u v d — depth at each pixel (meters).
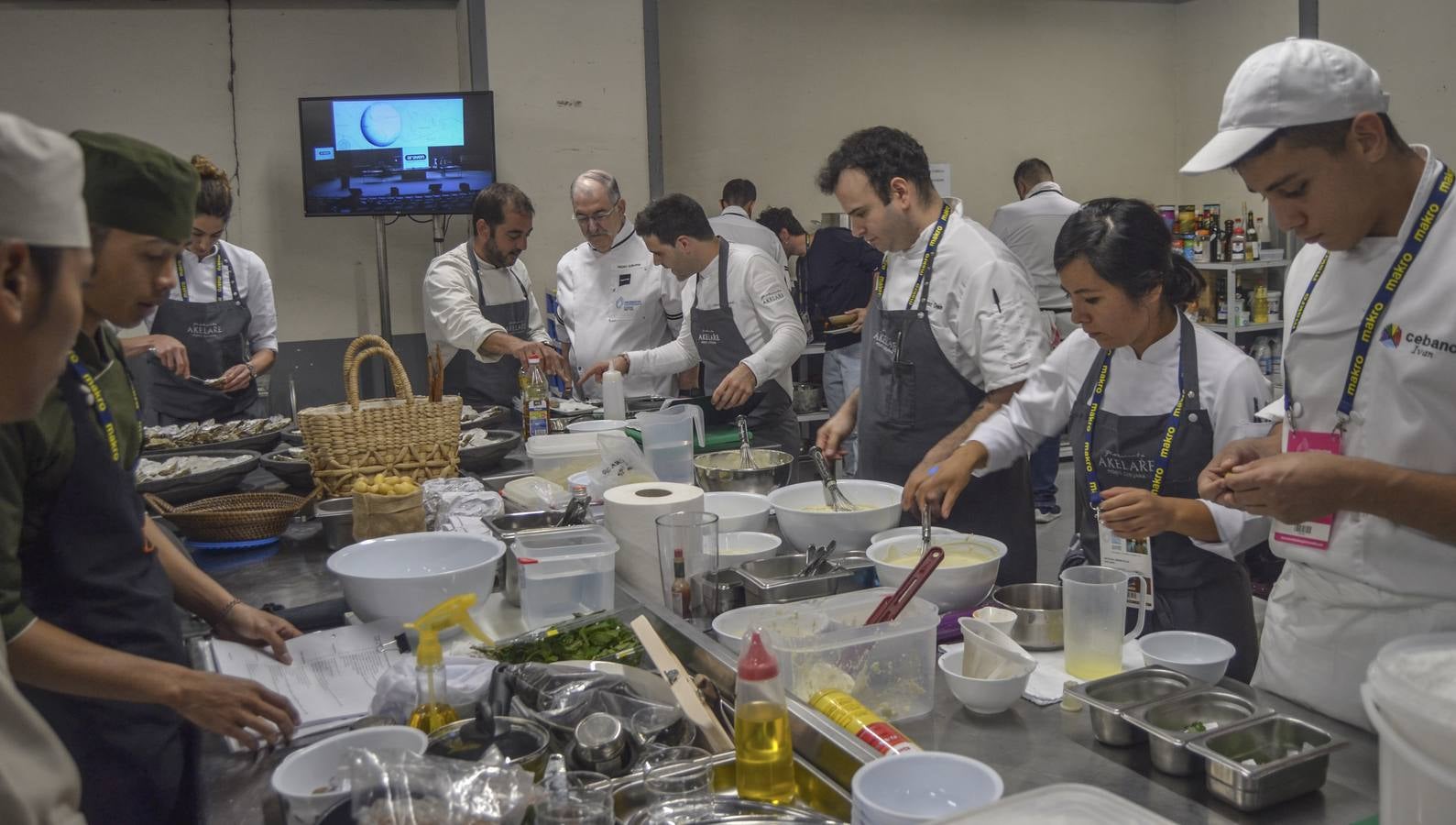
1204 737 1.26
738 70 6.60
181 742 1.64
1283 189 1.48
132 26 5.36
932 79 7.07
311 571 2.29
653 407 3.62
